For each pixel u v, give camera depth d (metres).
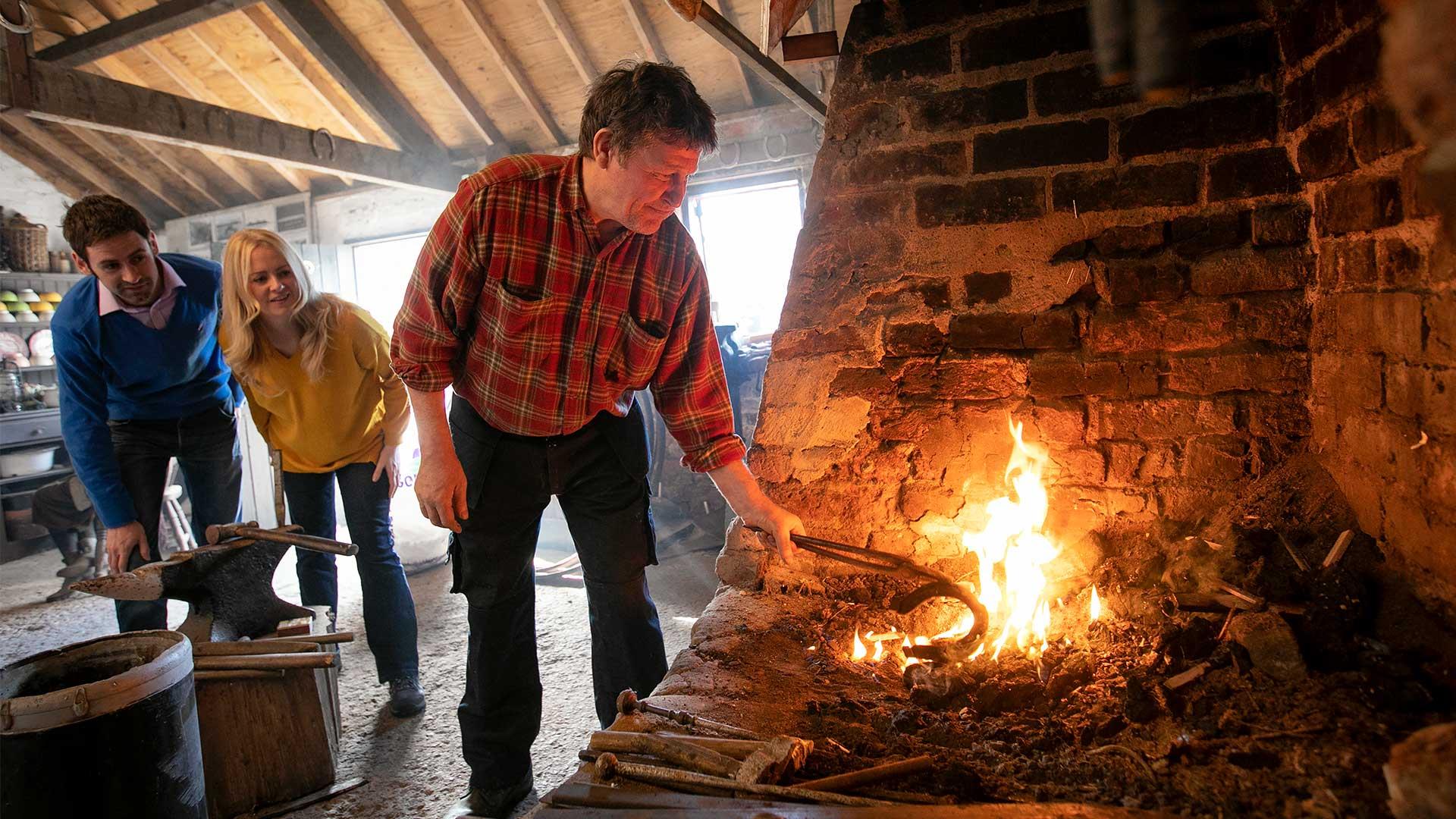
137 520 2.98
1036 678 1.69
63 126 7.07
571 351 1.88
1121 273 2.05
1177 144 2.00
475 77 6.07
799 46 2.51
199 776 2.04
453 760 2.71
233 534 2.55
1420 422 1.50
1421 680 1.40
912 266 2.21
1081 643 1.82
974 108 2.13
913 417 2.23
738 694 1.72
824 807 1.20
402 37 5.82
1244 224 1.97
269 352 2.75
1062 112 2.07
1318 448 1.94
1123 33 1.52
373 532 2.95
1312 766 1.27
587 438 2.04
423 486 1.85
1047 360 2.13
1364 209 1.65
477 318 1.86
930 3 2.14
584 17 5.43
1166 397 2.06
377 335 2.87
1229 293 2.00
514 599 2.12
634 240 1.81
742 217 6.43
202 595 2.48
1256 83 1.94
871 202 2.23
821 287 2.28
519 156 1.80
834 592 2.19
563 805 1.30
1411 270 1.51
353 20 5.75
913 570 1.77
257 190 7.99
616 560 2.11
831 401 2.27
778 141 5.85
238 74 6.20
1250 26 1.94
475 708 2.16
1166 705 1.51
